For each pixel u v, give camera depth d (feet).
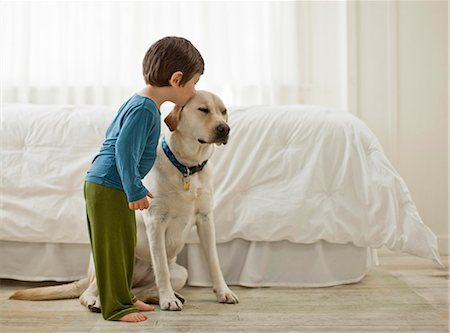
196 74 5.82
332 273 6.93
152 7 10.16
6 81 10.08
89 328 5.13
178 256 7.06
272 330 5.03
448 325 5.16
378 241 6.60
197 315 5.55
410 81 10.14
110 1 10.10
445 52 10.11
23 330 5.08
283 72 10.32
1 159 7.03
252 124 7.18
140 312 5.63
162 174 5.91
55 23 10.18
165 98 5.80
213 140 5.64
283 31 10.31
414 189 10.13
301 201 6.75
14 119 7.25
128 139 5.28
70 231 6.82
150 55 5.76
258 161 7.01
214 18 10.26
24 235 6.82
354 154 6.88
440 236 9.98
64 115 7.32
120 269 5.49
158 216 5.91
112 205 5.48
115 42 10.10
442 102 10.12
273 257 6.90
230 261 6.98
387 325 5.17
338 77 10.65
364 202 6.68
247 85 10.36
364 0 10.11
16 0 10.07
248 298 6.28
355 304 5.97
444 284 7.02
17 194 6.93
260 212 6.77
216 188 6.97
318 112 7.32
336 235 6.70
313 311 5.69
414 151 10.14
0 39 10.09
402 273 7.76
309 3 10.60
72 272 7.04
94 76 10.13
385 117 10.14
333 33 10.64
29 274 7.03
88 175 5.61
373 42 10.13
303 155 6.97
